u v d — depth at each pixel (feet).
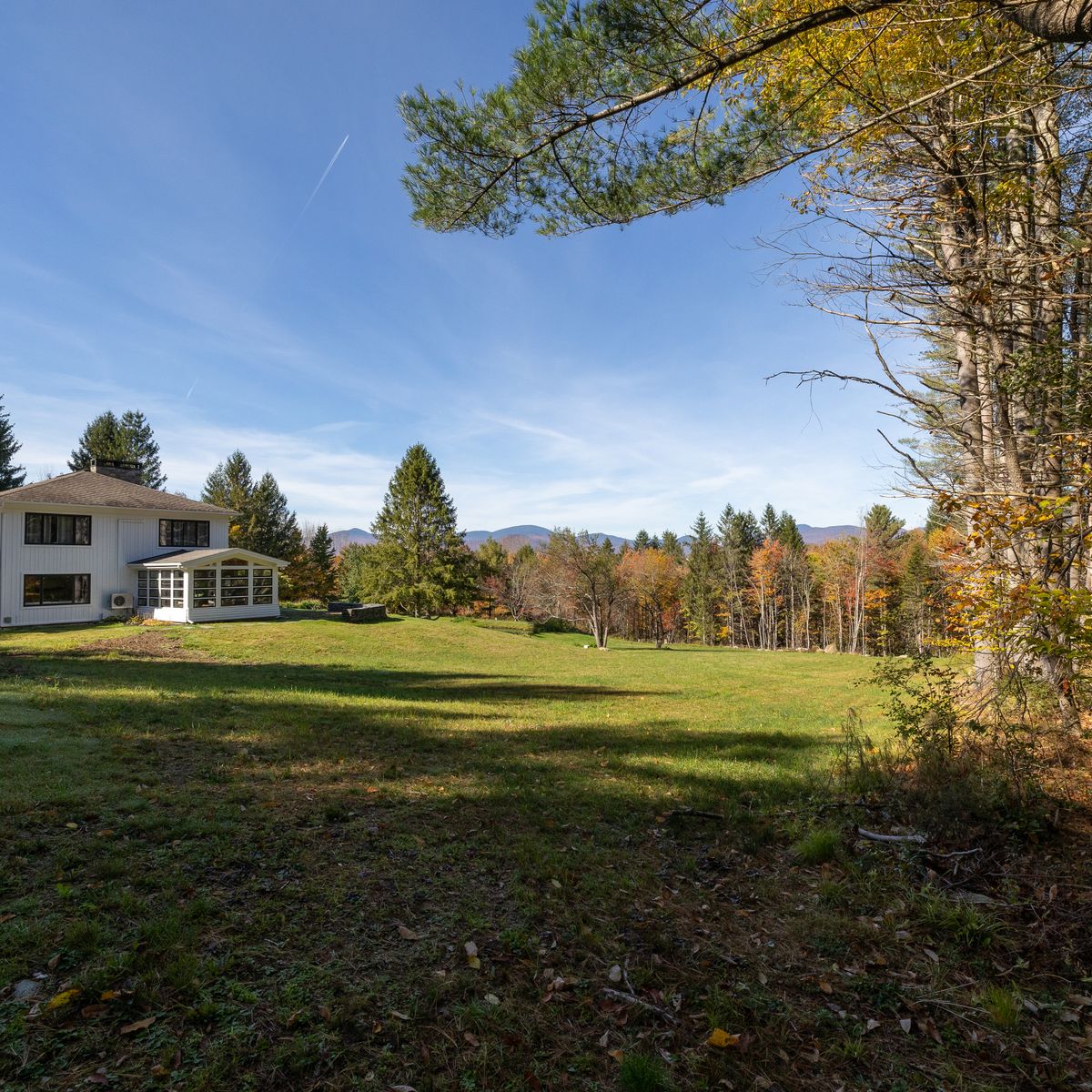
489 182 20.85
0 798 16.28
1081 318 24.16
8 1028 8.62
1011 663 23.68
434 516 155.43
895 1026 10.89
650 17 16.34
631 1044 9.91
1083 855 16.34
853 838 18.43
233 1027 9.16
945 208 22.40
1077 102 21.71
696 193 21.50
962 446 28.48
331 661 68.80
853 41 19.60
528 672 71.46
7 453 151.02
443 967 11.19
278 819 16.89
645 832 19.15
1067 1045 10.50
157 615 91.50
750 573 235.81
